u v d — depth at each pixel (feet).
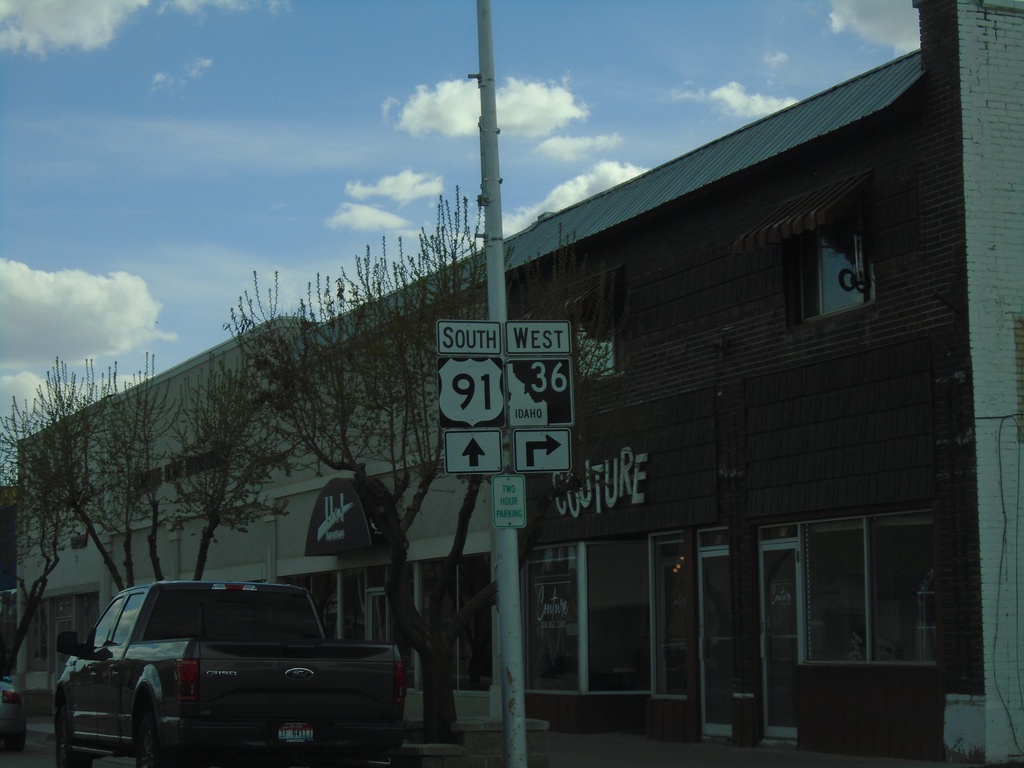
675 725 61.00
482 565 76.33
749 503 56.95
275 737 39.75
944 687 47.24
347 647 41.04
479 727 48.16
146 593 46.55
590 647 67.10
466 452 38.47
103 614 51.26
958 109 48.75
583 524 67.77
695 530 61.00
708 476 59.52
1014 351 48.11
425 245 53.47
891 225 51.16
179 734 38.73
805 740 53.26
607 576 67.87
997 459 47.16
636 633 67.62
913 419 49.44
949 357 48.21
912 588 49.60
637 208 65.00
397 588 50.42
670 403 62.39
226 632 46.29
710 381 60.08
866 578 51.34
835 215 50.88
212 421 85.46
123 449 89.51
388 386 52.31
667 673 63.57
